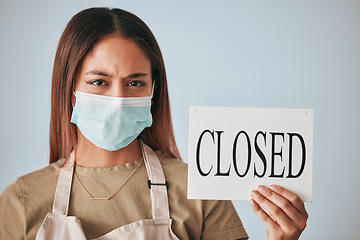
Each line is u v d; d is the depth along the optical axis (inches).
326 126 83.4
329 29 82.9
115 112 45.8
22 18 77.1
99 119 46.0
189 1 80.6
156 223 46.3
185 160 79.1
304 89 82.7
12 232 46.4
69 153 49.9
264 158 44.5
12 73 76.5
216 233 50.2
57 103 49.3
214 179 44.5
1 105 76.0
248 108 44.8
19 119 76.2
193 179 44.6
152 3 80.3
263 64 81.7
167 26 80.3
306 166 44.4
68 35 47.1
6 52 76.5
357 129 83.5
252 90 81.4
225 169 44.6
